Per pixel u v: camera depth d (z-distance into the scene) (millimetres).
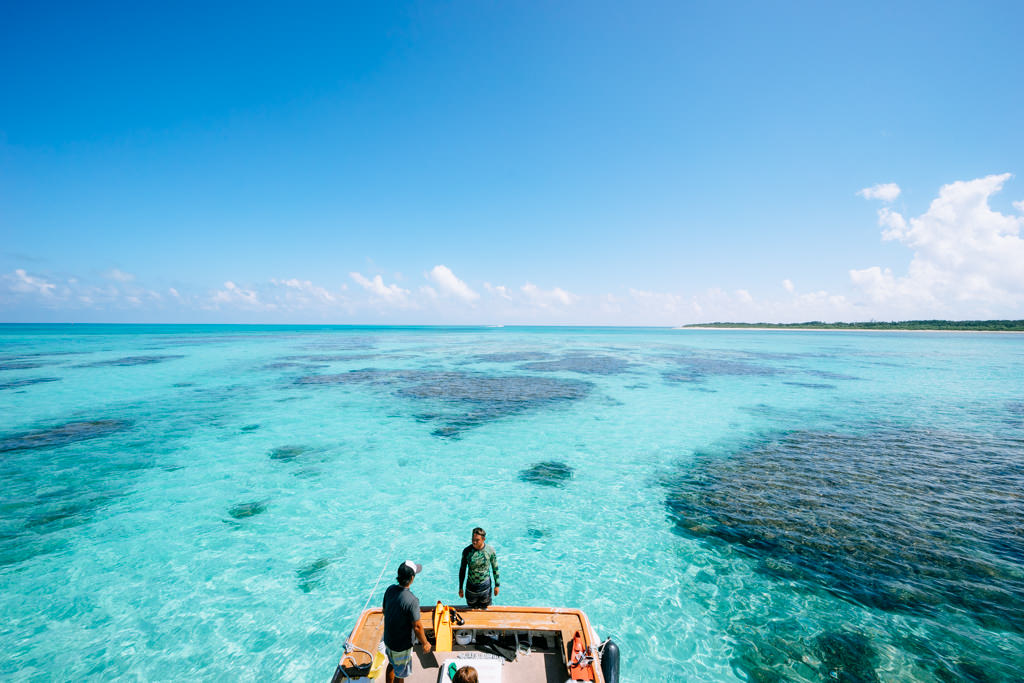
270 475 15688
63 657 7457
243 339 99562
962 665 7102
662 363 53469
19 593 9078
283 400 28672
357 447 18969
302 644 7875
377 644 6488
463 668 5277
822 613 8477
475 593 6895
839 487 14609
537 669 6148
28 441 19359
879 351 72500
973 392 32938
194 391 31656
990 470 16203
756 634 8008
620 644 7832
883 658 7301
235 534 11609
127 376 38531
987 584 9219
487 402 28484
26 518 12289
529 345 88000
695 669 7234
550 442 19938
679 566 10172
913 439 20562
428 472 16156
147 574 9820
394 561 10508
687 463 17188
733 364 52312
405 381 37219
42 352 60500
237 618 8500
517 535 11672
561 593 9258
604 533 11734
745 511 12914
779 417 24969
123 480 15062
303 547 11047
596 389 33938
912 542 10984
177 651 7656
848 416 25156
